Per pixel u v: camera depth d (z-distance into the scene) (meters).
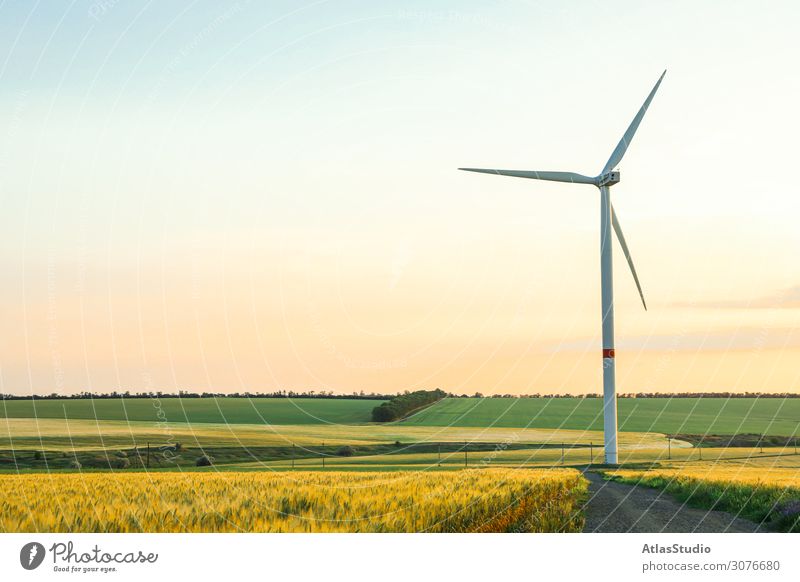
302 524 17.19
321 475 31.50
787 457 62.31
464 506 18.98
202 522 17.41
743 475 37.00
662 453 70.56
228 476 30.67
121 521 17.42
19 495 21.31
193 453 68.81
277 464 56.97
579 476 35.09
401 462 58.78
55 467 53.19
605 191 50.16
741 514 21.80
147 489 23.14
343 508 19.12
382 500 20.22
